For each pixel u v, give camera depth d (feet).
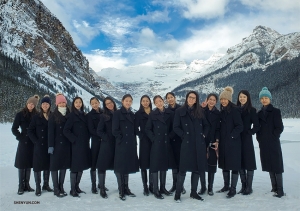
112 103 20.35
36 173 19.30
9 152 47.55
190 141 18.03
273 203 16.44
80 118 20.07
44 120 20.21
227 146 18.70
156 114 19.26
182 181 17.72
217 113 19.83
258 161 35.91
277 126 18.42
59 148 19.39
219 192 19.79
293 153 41.14
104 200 17.93
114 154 19.76
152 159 18.75
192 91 18.67
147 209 15.67
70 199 18.19
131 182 23.88
